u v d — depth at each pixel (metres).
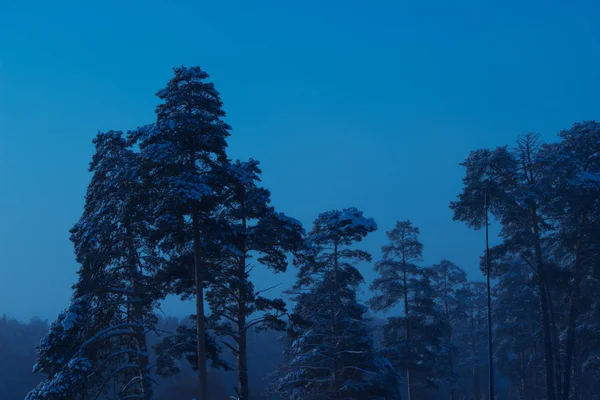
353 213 39.12
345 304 39.53
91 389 30.59
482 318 81.69
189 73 28.02
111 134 31.70
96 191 31.08
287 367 41.16
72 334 28.95
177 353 31.02
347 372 39.75
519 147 43.56
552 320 47.53
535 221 43.00
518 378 70.38
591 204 42.06
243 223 32.19
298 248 32.75
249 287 31.81
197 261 28.34
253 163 32.81
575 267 43.41
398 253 50.81
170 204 26.83
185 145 27.86
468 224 45.22
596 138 42.03
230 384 96.44
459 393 90.38
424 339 50.50
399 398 41.03
